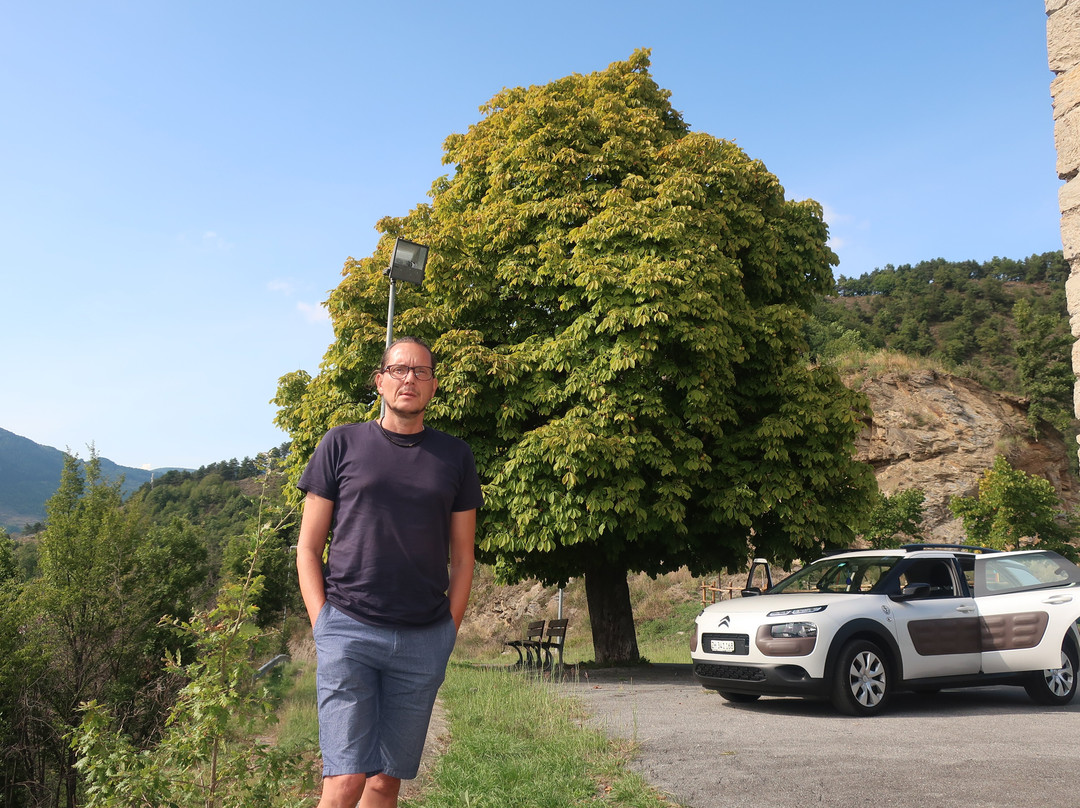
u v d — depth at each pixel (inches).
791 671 312.2
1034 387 1717.5
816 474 535.2
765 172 624.4
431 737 275.3
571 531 476.7
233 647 146.4
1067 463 1445.6
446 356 518.6
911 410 1392.7
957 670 331.9
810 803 187.3
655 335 488.4
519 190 590.6
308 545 110.6
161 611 882.8
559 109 601.6
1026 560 364.2
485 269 554.6
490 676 420.8
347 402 560.4
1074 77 175.9
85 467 959.0
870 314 4694.9
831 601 322.0
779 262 612.7
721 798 193.0
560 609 1071.6
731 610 339.9
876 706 314.3
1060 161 178.9
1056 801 184.5
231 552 1165.1
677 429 518.0
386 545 107.9
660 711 333.7
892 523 1059.3
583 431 463.8
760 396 575.5
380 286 567.2
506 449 515.8
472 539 118.7
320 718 105.3
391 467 110.8
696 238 529.0
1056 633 339.3
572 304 527.8
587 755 237.0
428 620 109.5
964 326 4151.1
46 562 874.8
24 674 717.3
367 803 109.8
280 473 160.7
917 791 195.3
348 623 106.1
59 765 718.5
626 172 589.3
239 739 154.6
